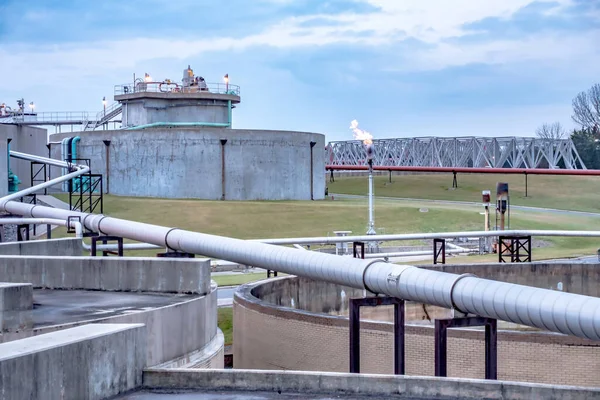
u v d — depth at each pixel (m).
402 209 64.06
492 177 110.12
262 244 22.77
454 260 47.44
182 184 64.81
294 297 27.89
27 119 80.06
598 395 11.53
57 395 10.91
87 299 21.33
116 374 12.09
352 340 17.56
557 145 110.81
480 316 15.93
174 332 18.45
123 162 65.94
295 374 12.38
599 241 60.34
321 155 73.19
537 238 59.84
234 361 24.27
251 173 66.25
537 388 11.65
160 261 22.17
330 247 52.88
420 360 18.89
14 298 16.91
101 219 30.73
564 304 14.12
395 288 17.31
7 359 10.12
